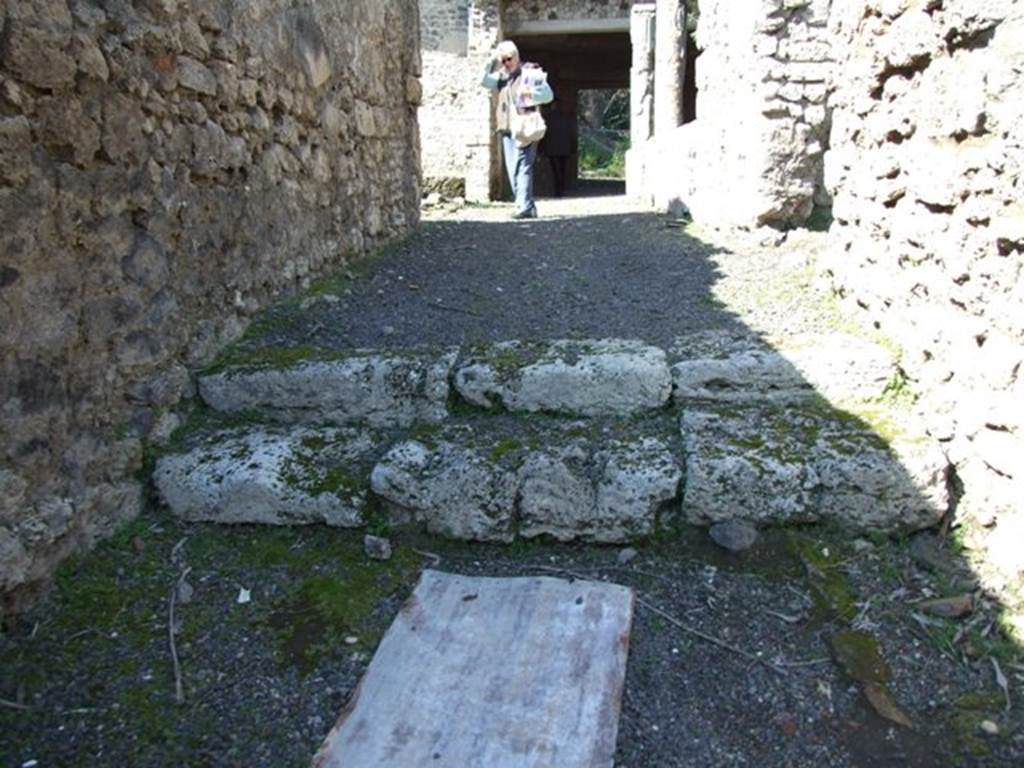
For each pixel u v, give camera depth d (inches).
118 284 100.5
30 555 87.2
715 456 99.9
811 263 173.6
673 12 355.6
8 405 84.0
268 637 88.4
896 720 77.2
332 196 171.6
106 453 99.3
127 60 99.3
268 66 138.6
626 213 276.7
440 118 430.6
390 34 209.5
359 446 111.4
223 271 126.3
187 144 113.7
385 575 97.3
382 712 78.4
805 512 97.5
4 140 81.0
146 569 96.8
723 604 91.5
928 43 102.3
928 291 107.5
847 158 136.0
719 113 221.1
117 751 74.8
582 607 90.6
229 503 103.5
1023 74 84.5
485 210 336.5
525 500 100.5
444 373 117.1
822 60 192.9
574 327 148.6
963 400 98.2
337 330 142.9
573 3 474.9
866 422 106.4
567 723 76.8
